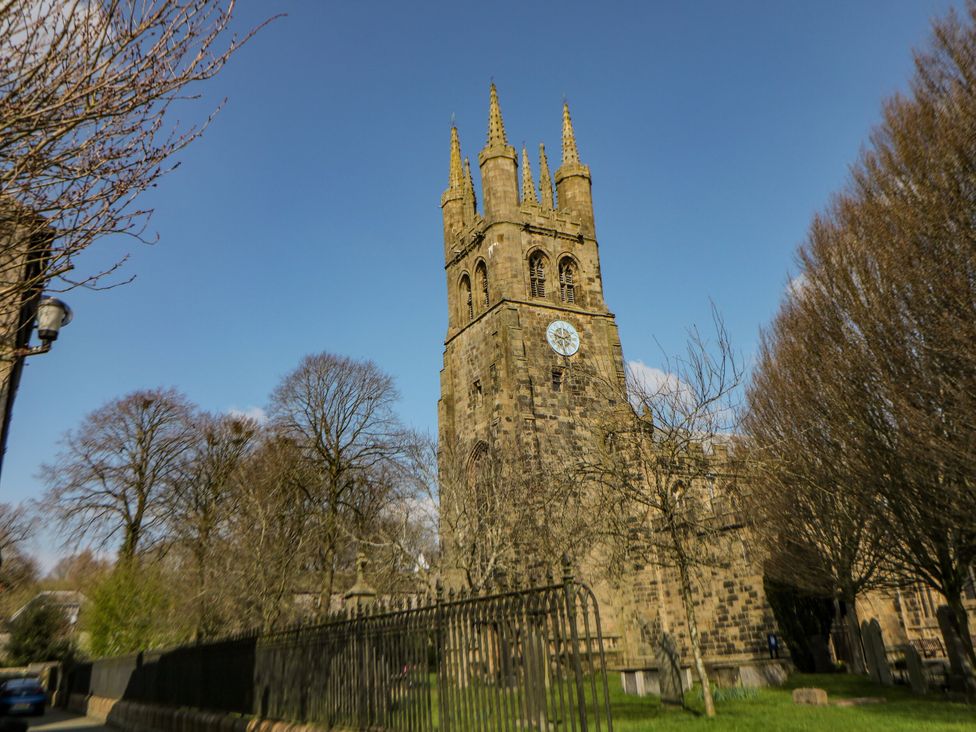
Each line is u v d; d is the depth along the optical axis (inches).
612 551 1176.8
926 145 721.6
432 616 401.4
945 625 841.5
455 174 2301.9
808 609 1262.3
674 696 762.2
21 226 299.7
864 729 553.6
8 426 535.2
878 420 780.0
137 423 1907.0
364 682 448.5
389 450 1889.8
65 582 3078.2
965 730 529.0
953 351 652.7
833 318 826.8
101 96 277.0
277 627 599.8
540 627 339.3
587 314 1971.0
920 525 770.2
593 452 1198.3
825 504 974.4
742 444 1046.4
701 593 1352.1
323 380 1990.7
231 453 1920.5
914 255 710.5
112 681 1138.0
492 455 1658.5
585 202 2124.8
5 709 1296.8
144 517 1857.8
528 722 332.8
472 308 2033.7
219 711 671.1
